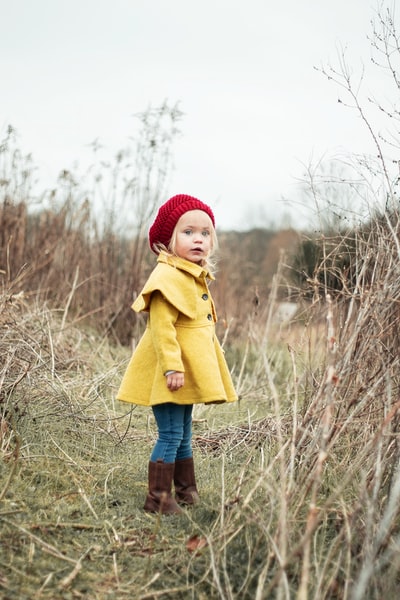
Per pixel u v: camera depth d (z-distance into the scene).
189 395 2.98
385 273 2.94
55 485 3.06
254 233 13.43
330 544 2.52
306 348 4.82
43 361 4.02
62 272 6.43
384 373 2.77
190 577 2.44
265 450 3.53
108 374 4.71
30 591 2.25
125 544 2.63
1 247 5.93
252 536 2.58
